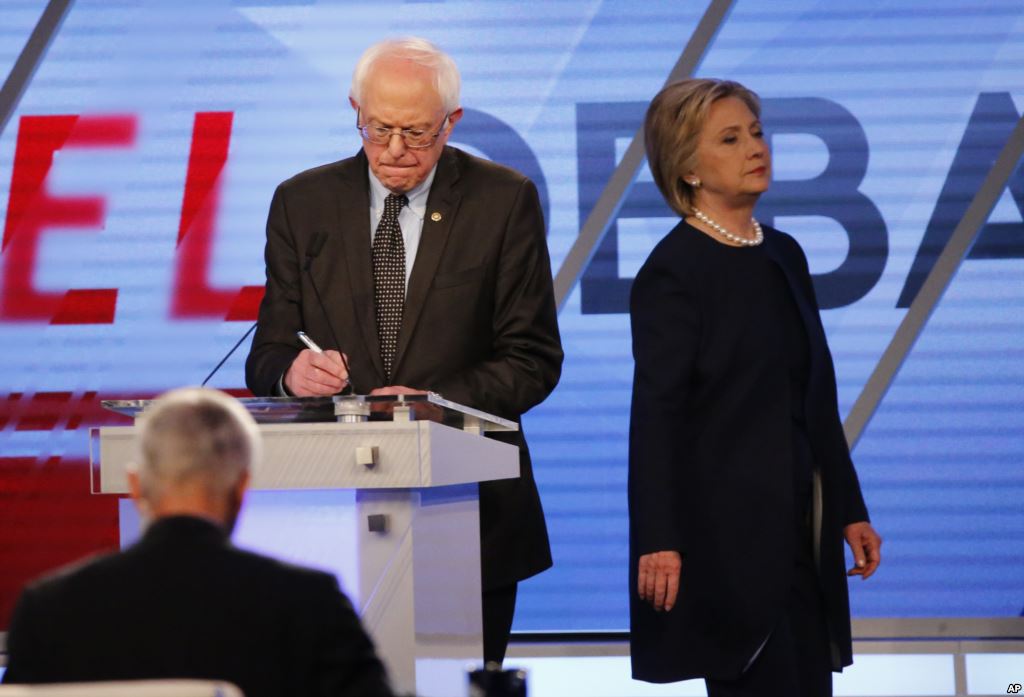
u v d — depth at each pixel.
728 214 12.62
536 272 12.45
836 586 12.02
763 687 11.69
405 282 12.24
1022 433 18.52
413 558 8.36
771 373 12.04
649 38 18.97
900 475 18.55
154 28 19.14
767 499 11.78
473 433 9.97
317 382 9.97
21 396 18.78
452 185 12.42
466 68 19.08
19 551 18.72
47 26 19.05
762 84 18.91
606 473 18.73
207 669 6.13
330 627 6.26
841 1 18.89
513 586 12.62
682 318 12.12
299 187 12.66
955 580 18.44
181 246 18.95
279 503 8.52
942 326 18.66
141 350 18.84
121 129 19.03
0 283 18.86
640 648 12.24
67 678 6.12
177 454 6.55
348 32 19.08
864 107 18.84
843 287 18.67
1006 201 18.69
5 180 18.97
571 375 18.78
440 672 8.91
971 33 18.81
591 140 18.97
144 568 6.30
